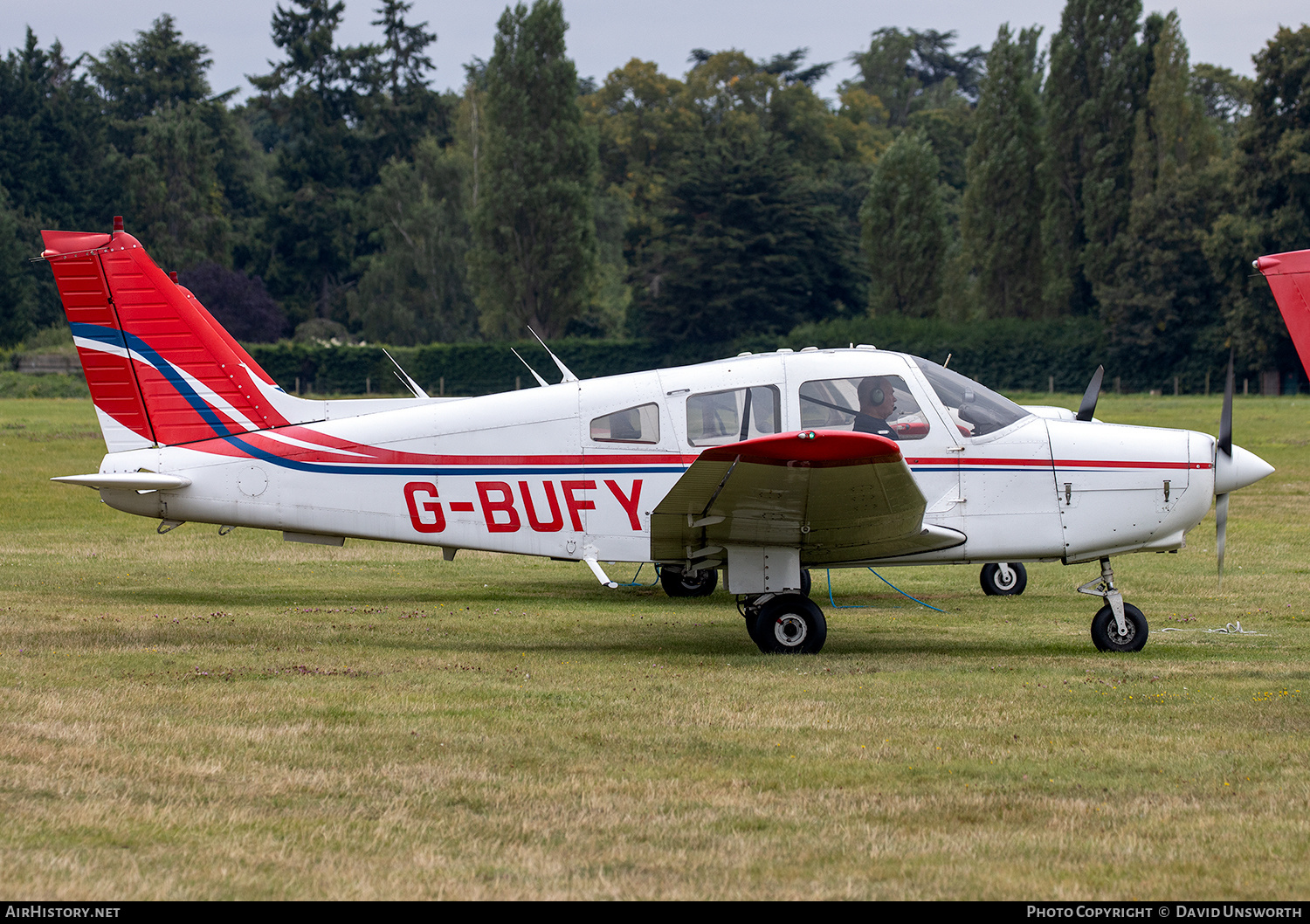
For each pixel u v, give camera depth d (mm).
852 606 36406
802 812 16156
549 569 45062
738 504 26219
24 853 14398
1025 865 14398
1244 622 32562
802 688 23609
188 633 29219
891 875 14070
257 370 33531
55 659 25688
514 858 14531
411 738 19500
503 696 22656
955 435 29281
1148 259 191375
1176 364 194750
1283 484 73750
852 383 29719
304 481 31672
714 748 19172
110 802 16281
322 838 15109
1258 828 15602
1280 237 176125
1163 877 14039
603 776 17688
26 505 61812
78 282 32656
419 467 31016
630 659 27062
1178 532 29156
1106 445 29203
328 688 23125
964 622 33125
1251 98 181875
